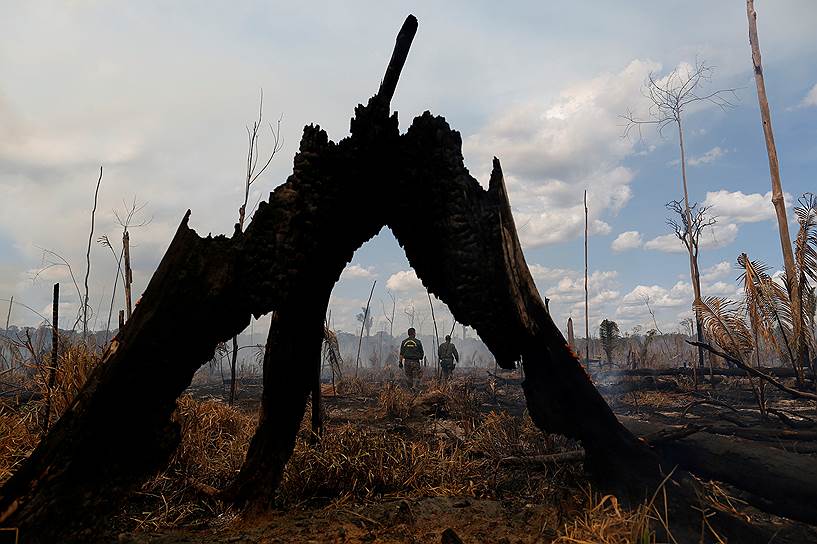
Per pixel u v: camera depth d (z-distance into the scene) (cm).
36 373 544
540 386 341
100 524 266
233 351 803
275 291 299
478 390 1296
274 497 392
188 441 452
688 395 1038
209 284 279
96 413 260
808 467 316
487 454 509
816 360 941
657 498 317
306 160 314
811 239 774
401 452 459
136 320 269
